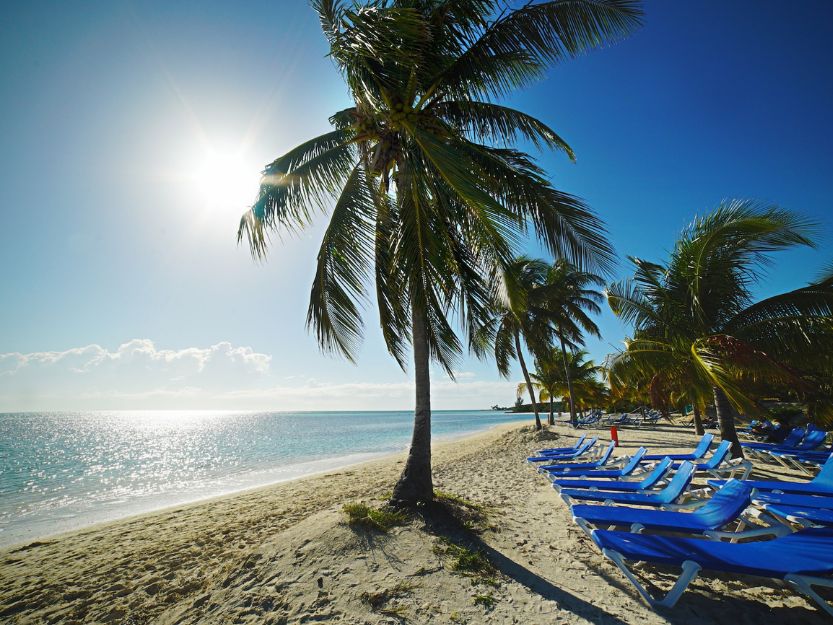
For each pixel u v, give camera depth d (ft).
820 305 23.99
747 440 38.55
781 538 8.99
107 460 69.77
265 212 19.04
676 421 84.79
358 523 13.56
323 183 19.25
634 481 17.37
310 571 11.32
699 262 27.32
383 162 16.78
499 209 11.21
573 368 94.12
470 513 15.58
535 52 16.52
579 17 15.65
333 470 47.55
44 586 15.48
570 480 17.63
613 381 36.70
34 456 77.61
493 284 15.56
